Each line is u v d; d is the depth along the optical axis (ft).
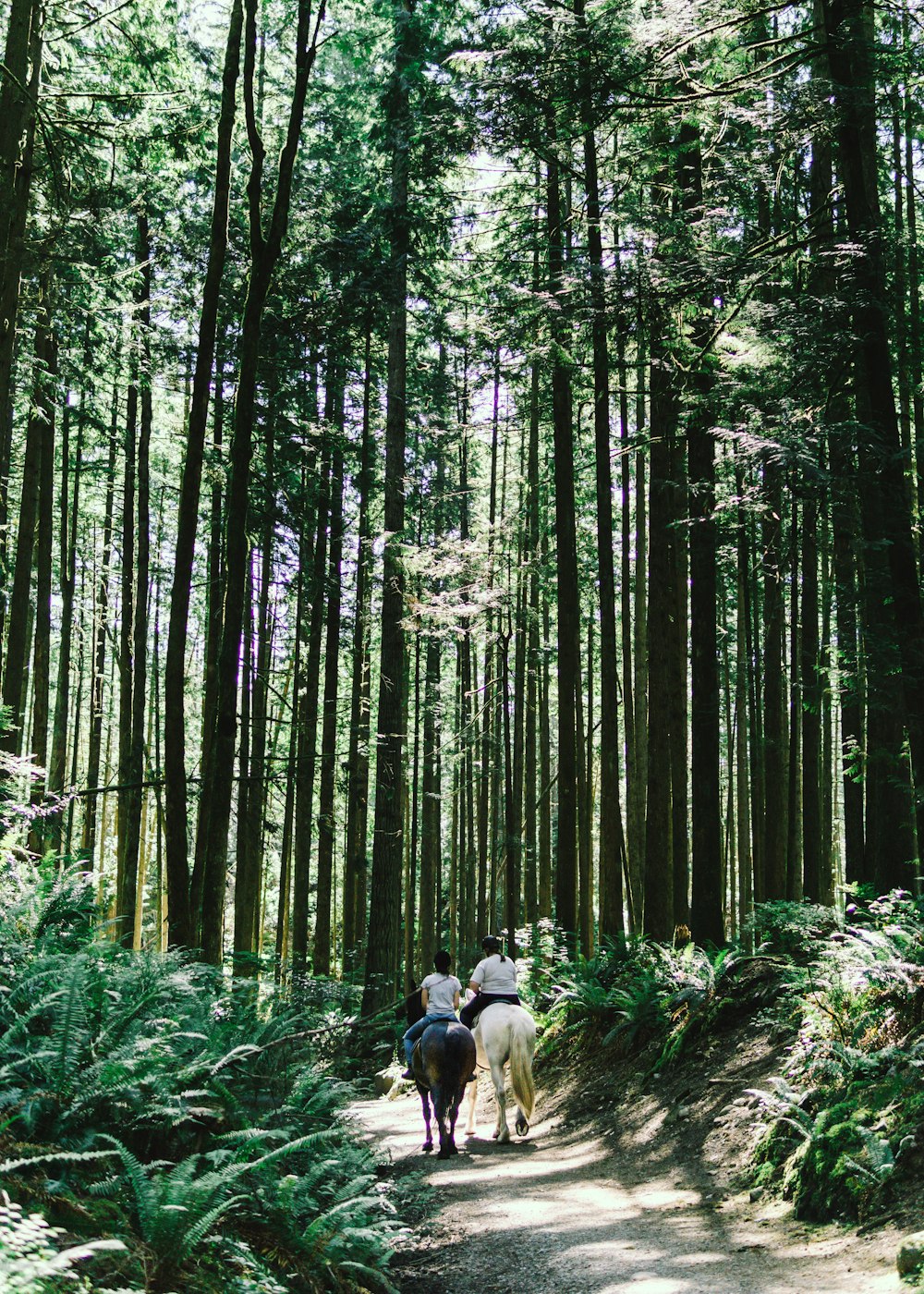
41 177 52.26
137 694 72.18
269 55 77.61
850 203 41.86
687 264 43.16
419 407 90.27
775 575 51.47
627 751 81.61
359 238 68.64
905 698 38.60
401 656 75.92
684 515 61.57
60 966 22.33
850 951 32.35
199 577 87.20
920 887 39.06
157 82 57.31
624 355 55.77
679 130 51.98
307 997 63.31
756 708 80.53
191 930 41.09
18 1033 20.11
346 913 86.38
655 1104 38.37
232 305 65.46
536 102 45.57
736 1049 38.06
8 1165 15.61
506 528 74.38
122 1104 19.63
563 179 69.21
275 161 71.56
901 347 47.14
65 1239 15.31
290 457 77.20
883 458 38.75
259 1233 20.22
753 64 49.60
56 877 29.78
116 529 98.94
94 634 91.30
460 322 55.21
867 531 42.22
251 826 77.20
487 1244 26.73
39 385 54.34
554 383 63.72
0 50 52.70
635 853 80.33
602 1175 33.53
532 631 88.48
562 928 59.11
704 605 50.11
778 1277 21.29
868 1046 29.68
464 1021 43.42
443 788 118.73
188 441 42.78
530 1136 41.75
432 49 69.15
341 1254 21.38
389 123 71.82
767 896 65.41
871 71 42.27
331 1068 39.93
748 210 55.88
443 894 146.72
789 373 42.19
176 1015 26.04
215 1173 17.80
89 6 54.19
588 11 49.37
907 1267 19.54
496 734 98.07
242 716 73.82
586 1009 50.75
